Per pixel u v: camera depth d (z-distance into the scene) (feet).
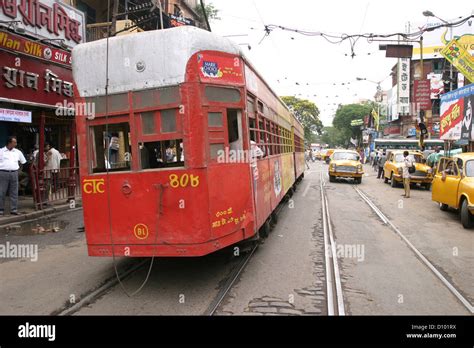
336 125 234.79
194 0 85.92
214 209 18.66
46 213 38.29
